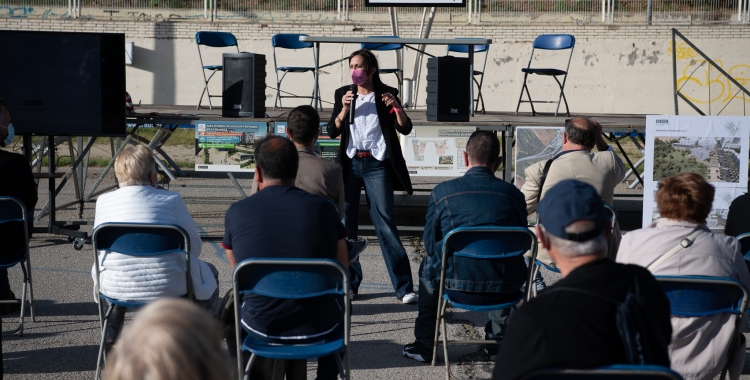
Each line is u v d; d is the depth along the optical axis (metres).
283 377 3.35
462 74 7.03
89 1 19.45
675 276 2.94
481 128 7.03
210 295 3.92
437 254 3.96
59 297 5.43
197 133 7.16
